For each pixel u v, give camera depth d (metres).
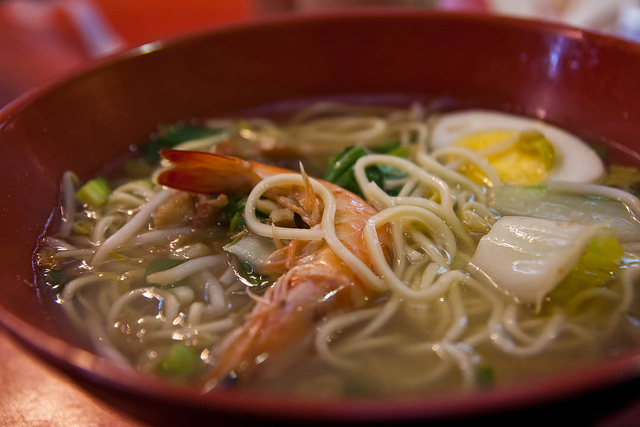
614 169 0.18
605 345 0.13
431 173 0.18
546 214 0.16
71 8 0.36
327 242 0.14
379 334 0.14
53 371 0.12
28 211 0.16
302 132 0.21
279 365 0.13
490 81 0.21
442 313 0.14
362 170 0.17
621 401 0.11
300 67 0.21
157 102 0.20
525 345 0.13
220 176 0.16
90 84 0.18
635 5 0.27
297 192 0.16
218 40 0.20
